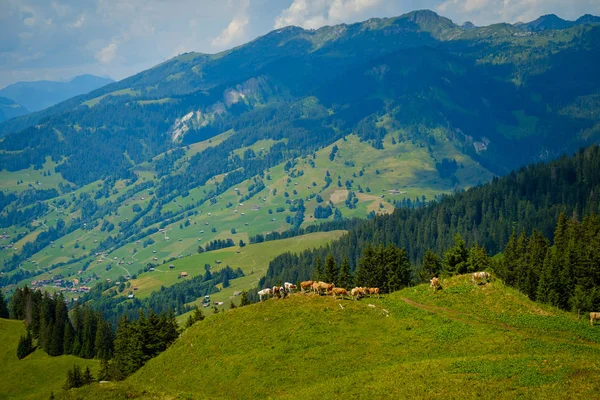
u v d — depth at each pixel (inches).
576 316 2655.0
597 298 3299.7
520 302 2699.3
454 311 2714.1
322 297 3065.9
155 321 4079.7
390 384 1971.0
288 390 2245.3
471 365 2006.6
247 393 2321.6
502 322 2532.0
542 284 3705.7
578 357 1975.9
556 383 1747.0
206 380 2588.6
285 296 3208.7
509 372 1887.3
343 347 2496.3
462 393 1781.5
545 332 2390.5
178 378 2743.6
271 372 2428.6
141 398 2107.5
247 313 3122.5
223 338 2940.5
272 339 2723.9
